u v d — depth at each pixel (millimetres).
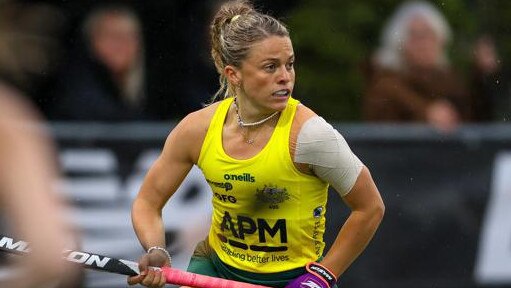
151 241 9492
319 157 8984
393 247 15203
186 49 16672
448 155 15297
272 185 9109
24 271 4730
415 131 15250
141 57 16344
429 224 15273
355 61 19016
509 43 18734
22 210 4684
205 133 9305
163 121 16547
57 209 4746
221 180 9258
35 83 15703
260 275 9500
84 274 13898
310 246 9508
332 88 18969
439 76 17219
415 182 15234
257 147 9094
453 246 15297
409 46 17109
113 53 16047
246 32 8992
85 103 15938
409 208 15211
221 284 9305
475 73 18109
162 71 16578
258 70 8930
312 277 9352
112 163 14672
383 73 17281
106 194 14648
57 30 15812
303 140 8969
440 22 17297
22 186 4715
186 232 14609
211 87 16844
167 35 16594
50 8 15711
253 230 9352
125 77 16172
